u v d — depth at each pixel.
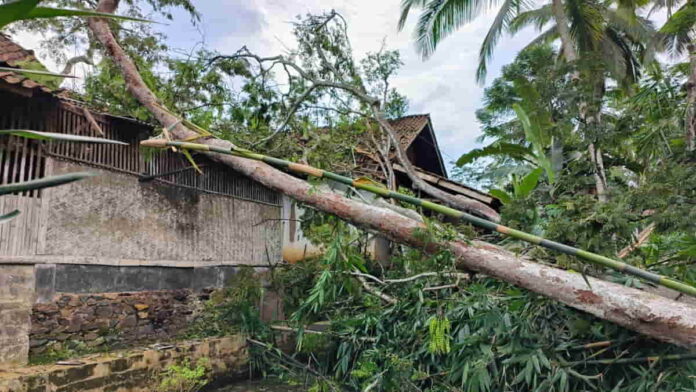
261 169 4.79
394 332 4.59
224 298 6.45
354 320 5.04
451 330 3.99
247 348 5.91
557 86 5.50
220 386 5.45
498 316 3.57
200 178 6.48
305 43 7.34
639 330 2.79
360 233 5.62
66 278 4.79
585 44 9.48
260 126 6.92
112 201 5.28
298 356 6.25
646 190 3.62
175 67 6.69
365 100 6.53
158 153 5.86
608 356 3.31
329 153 6.79
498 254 3.44
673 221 3.40
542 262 3.50
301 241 7.79
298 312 5.29
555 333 3.44
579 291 3.00
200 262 6.36
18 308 4.35
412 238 3.68
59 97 4.62
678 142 5.88
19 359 4.27
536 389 3.19
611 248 3.20
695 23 6.77
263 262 7.39
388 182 6.99
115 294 5.27
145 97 5.33
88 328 4.93
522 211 3.91
